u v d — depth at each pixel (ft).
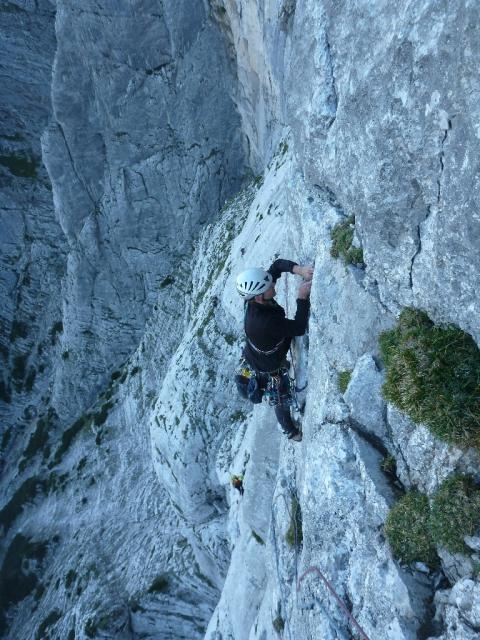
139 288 96.68
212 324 51.60
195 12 69.67
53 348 124.67
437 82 9.39
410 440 11.46
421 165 10.34
